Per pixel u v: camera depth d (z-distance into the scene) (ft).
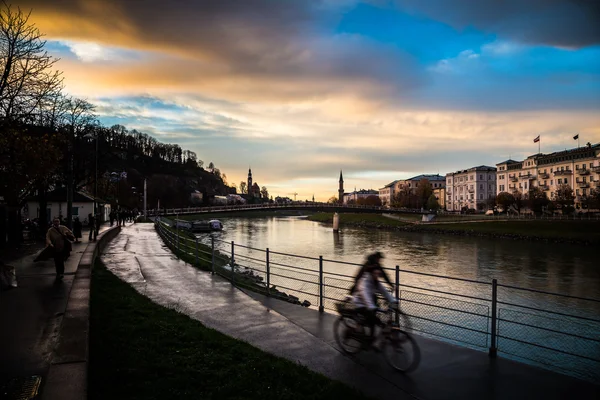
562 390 19.66
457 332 43.88
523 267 117.70
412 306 55.42
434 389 19.66
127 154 567.59
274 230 276.82
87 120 125.80
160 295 39.29
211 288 43.16
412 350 21.33
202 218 463.42
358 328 23.76
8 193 67.82
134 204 313.12
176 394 16.90
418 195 445.37
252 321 30.53
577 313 65.00
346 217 421.59
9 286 33.14
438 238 214.69
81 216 144.05
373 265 24.31
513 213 327.67
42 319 24.80
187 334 24.91
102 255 69.72
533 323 53.21
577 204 305.53
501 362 22.97
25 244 70.49
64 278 38.17
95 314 27.68
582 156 305.73
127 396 16.37
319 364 22.41
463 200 461.37
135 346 22.24
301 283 74.59
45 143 71.87
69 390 14.66
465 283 89.71
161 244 92.02
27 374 16.87
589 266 118.93
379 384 20.11
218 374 19.15
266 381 18.88
